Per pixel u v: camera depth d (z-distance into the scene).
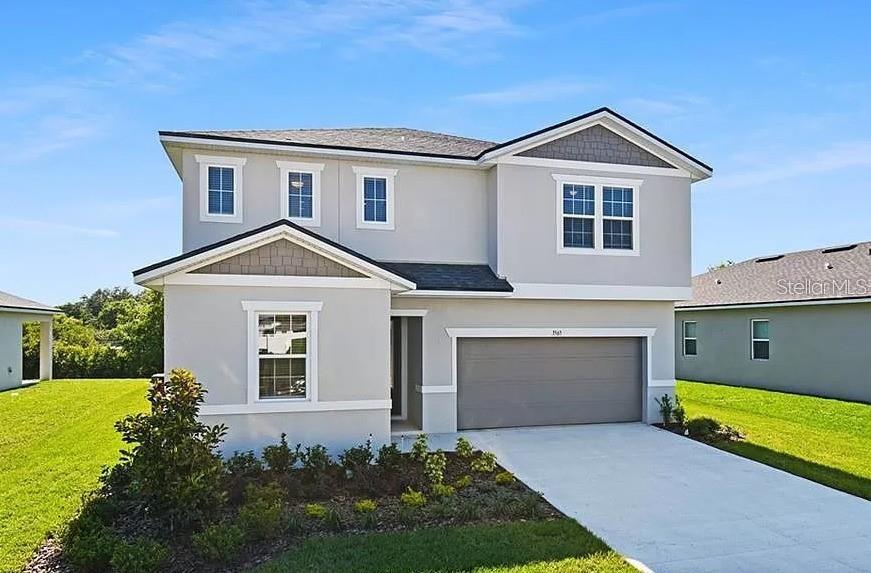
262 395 11.07
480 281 14.09
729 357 23.94
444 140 16.98
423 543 7.13
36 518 8.06
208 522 7.52
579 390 15.40
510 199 14.48
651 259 15.28
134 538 7.24
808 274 22.81
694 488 9.88
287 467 10.05
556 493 9.54
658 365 15.74
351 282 11.47
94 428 15.02
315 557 6.66
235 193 13.56
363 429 11.42
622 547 7.29
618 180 15.11
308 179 14.08
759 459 11.80
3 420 16.53
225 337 10.85
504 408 14.90
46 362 28.09
